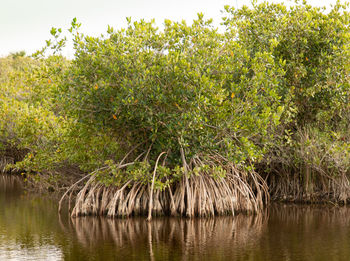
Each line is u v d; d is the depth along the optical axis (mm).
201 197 11203
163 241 8734
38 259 7488
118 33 11227
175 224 10367
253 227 10070
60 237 9078
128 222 10594
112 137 12523
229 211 11664
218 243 8570
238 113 11109
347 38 12648
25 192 16391
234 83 11211
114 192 11703
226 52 11891
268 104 12156
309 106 13656
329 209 12500
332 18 13062
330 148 12414
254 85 10805
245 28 12828
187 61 11078
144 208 11461
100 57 10875
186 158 11336
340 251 7969
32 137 16234
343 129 13297
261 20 13055
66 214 11789
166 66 10719
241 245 8422
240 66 11547
